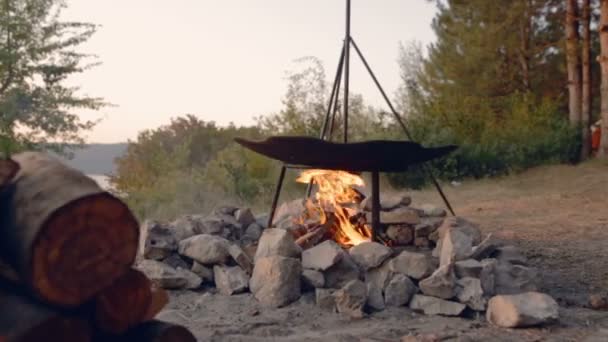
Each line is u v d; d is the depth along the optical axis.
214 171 12.05
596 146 17.23
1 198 2.29
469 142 15.87
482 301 4.20
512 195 12.46
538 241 7.32
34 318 2.07
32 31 11.71
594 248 6.80
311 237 5.32
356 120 15.61
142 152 15.89
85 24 11.99
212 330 3.90
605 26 15.62
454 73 22.25
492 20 19.58
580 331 3.92
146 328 2.41
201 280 4.91
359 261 4.66
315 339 3.70
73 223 2.17
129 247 2.28
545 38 21.67
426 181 14.02
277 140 4.81
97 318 2.29
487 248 4.92
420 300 4.29
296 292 4.47
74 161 12.11
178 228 5.39
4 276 2.19
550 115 18.41
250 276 4.78
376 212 5.32
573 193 12.26
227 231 5.71
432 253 5.28
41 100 11.62
